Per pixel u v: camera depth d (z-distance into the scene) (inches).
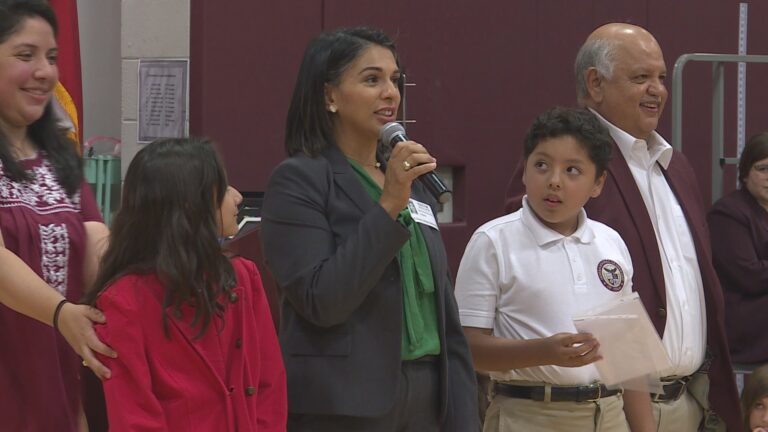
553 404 218.5
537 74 409.7
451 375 197.0
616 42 260.7
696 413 260.5
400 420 187.3
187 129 373.1
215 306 169.0
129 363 162.4
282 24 370.6
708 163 432.1
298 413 183.9
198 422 166.9
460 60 397.4
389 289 185.0
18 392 178.9
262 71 368.8
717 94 335.3
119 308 163.2
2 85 181.0
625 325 201.2
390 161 178.5
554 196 221.1
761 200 307.1
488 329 221.9
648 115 259.8
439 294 192.7
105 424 188.5
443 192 185.8
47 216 182.1
